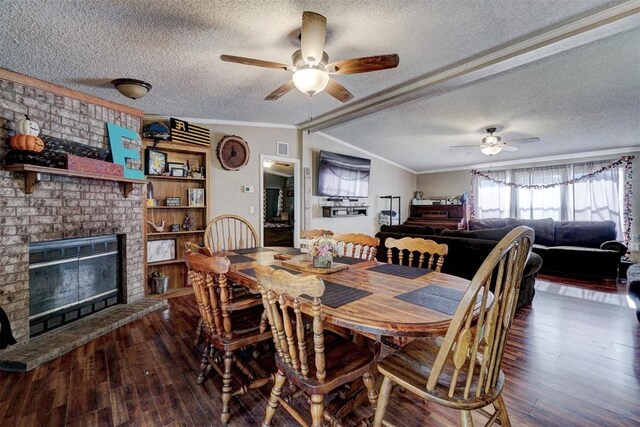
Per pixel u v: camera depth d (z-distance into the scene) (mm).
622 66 2891
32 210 2504
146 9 1854
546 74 3094
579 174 5934
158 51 2355
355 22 2141
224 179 4523
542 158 6395
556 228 5758
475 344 1081
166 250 4047
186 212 4230
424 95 3418
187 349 2426
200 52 2414
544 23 2211
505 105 3932
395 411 1724
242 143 4625
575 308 3395
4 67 2373
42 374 2062
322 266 1977
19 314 2389
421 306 1313
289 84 2518
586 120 4297
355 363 1396
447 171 7883
